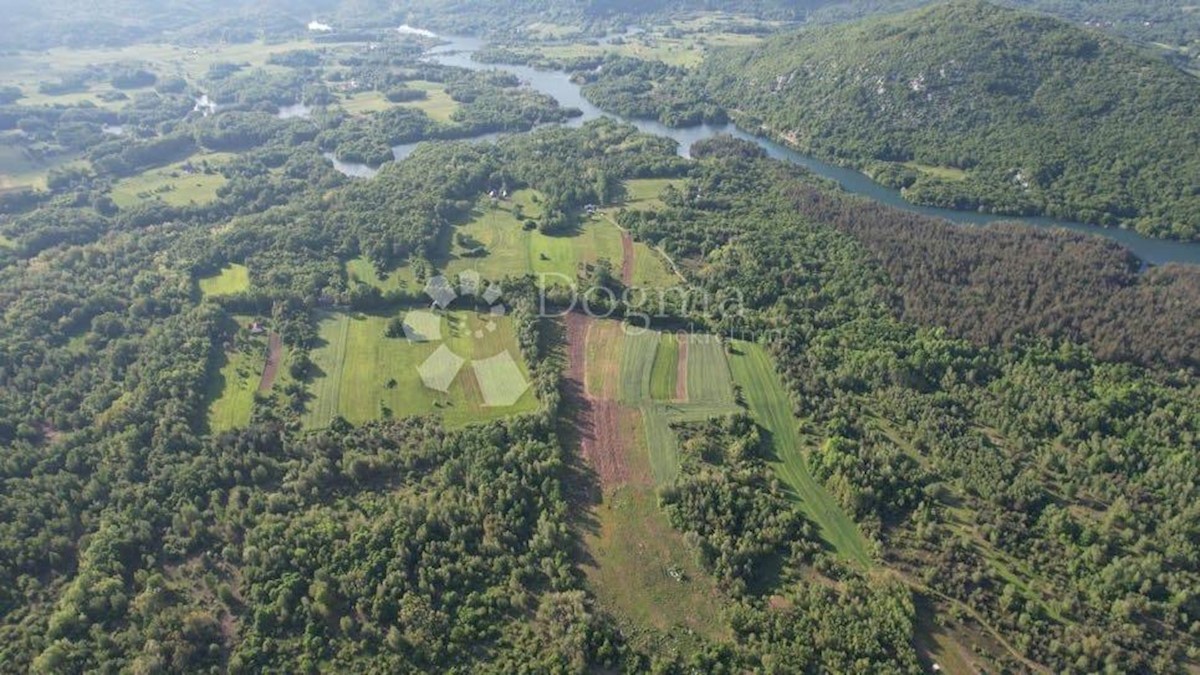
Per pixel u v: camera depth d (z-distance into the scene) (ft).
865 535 458.09
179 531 469.57
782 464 515.09
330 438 539.70
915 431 530.27
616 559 449.06
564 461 520.83
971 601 413.18
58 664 383.04
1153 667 378.73
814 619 405.18
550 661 385.50
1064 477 488.02
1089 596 414.41
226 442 536.01
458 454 522.88
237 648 401.49
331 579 428.97
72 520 473.26
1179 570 423.64
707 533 457.27
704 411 566.77
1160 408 532.32
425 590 424.05
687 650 396.37
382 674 384.88
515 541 455.22
